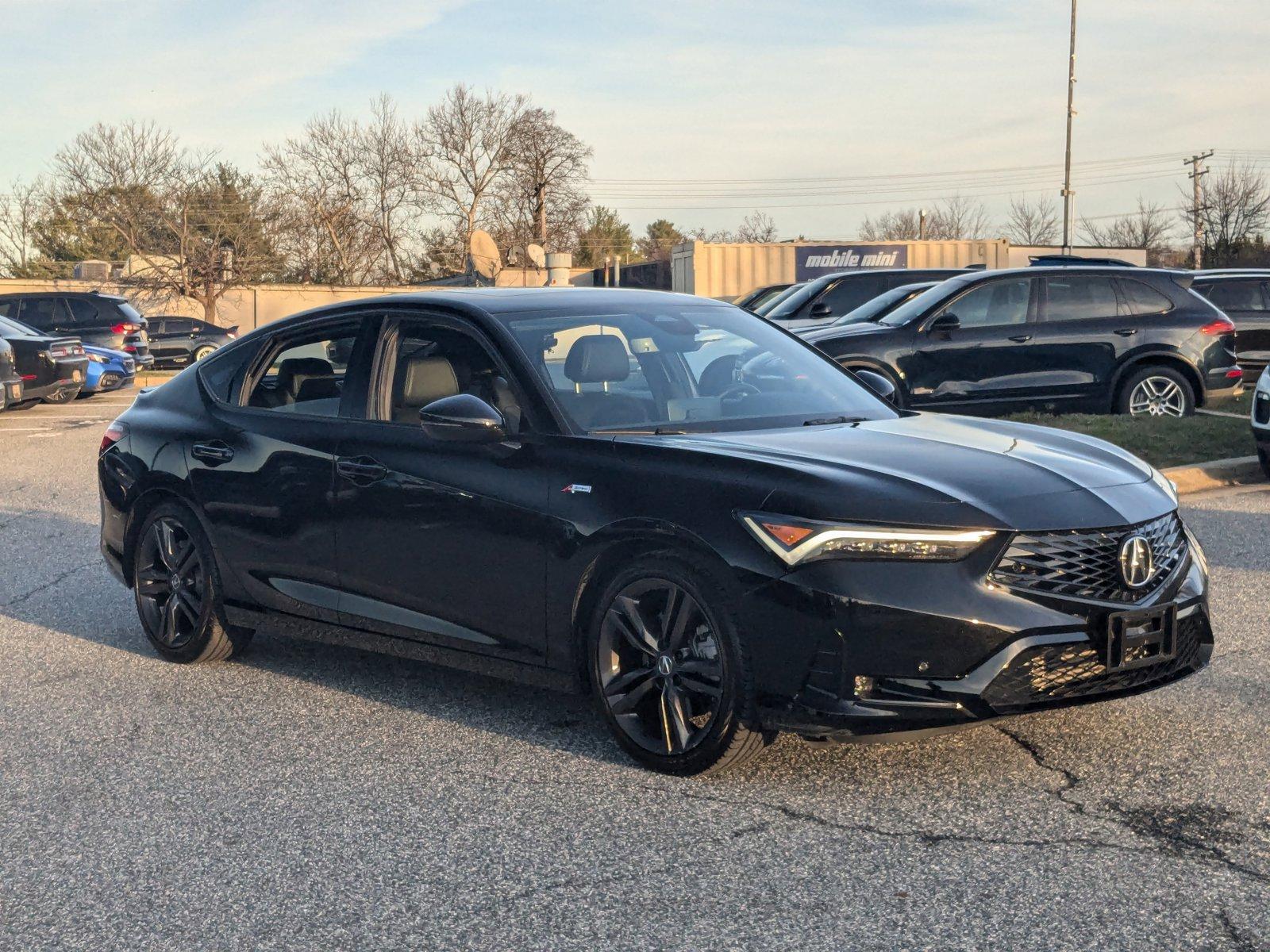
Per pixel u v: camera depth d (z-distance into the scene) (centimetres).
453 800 406
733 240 10150
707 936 310
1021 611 376
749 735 399
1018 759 424
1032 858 348
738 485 400
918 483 390
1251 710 469
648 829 377
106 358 2369
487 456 459
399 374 504
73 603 716
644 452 427
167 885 351
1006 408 1228
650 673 423
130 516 590
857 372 547
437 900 336
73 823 398
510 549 447
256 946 314
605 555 428
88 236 6681
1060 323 1228
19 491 1158
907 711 373
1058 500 394
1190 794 391
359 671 562
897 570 374
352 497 496
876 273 1641
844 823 377
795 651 382
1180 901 320
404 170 7169
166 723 496
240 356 571
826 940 306
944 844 359
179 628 583
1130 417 1198
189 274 5278
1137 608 391
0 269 6712
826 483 388
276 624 537
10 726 498
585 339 482
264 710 509
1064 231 4650
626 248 9344
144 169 5447
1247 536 795
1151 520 406
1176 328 1236
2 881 357
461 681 543
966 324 1225
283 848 374
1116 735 445
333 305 545
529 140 7400
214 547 554
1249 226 7488
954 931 308
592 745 454
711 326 529
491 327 482
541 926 319
